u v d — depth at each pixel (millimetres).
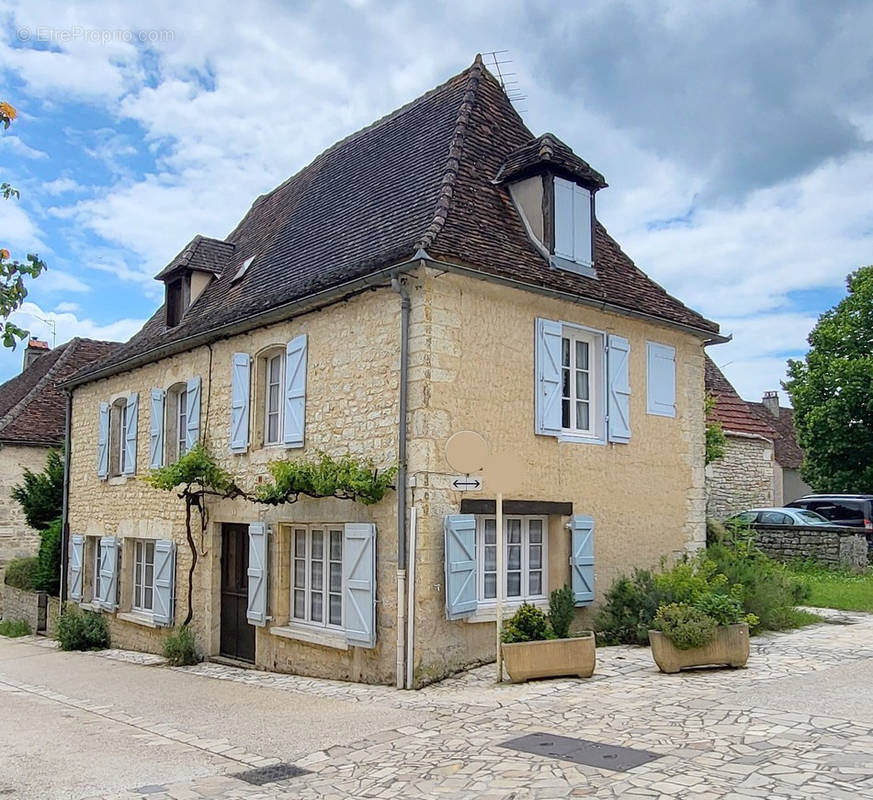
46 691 11141
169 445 14461
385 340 9789
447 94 13031
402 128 13383
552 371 10602
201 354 13523
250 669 11828
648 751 5977
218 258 15727
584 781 5461
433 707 7891
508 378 10133
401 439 9375
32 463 22453
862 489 27797
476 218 10492
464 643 9469
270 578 11406
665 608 8938
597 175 11633
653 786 5250
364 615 9539
